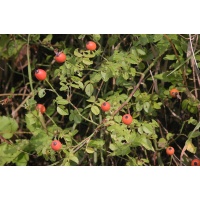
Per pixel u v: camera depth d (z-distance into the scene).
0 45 0.93
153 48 0.85
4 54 0.94
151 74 0.85
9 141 0.86
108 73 0.81
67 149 0.81
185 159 0.88
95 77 0.82
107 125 0.79
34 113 0.82
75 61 0.82
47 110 0.92
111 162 0.95
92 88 0.81
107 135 0.88
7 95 0.94
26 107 0.81
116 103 0.82
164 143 0.86
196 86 0.93
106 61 0.86
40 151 0.82
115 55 0.82
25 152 0.84
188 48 0.82
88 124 0.94
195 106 0.86
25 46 0.96
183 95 0.95
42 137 0.80
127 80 0.89
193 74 0.85
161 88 0.87
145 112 0.88
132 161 0.83
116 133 0.78
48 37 0.90
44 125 0.81
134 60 0.82
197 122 0.84
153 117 0.96
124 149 0.78
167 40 0.83
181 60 0.84
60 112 0.80
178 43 0.85
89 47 0.82
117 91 0.86
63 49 0.93
